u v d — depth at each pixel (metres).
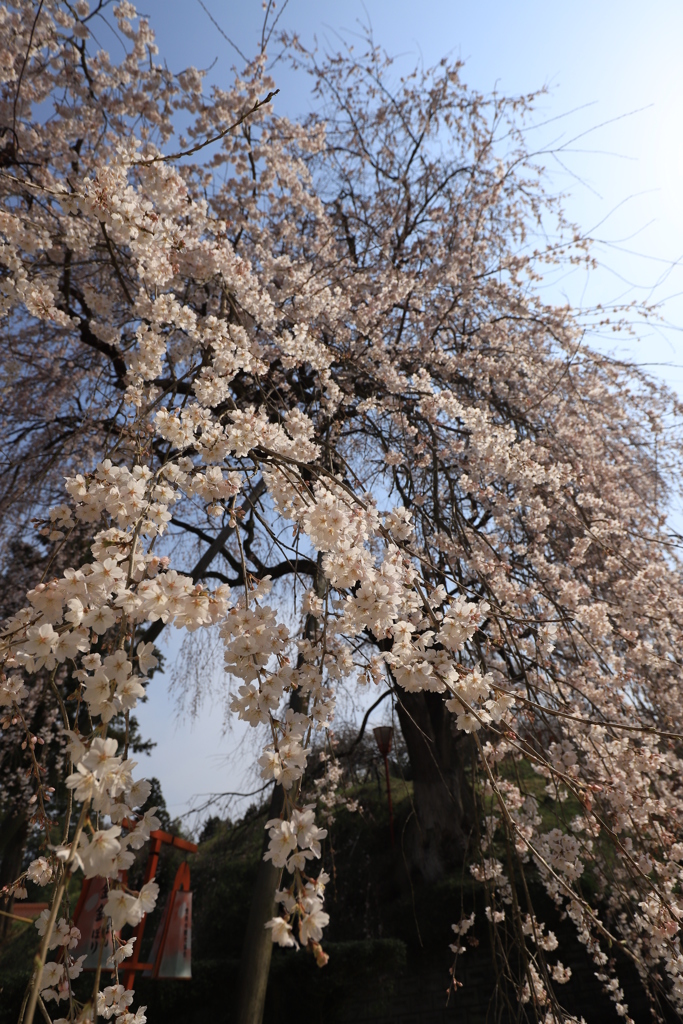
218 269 3.53
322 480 2.38
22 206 5.24
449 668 1.73
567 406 6.39
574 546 4.63
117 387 6.66
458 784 7.06
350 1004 5.52
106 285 5.92
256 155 6.48
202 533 7.58
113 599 1.55
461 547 4.58
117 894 1.08
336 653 2.33
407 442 5.84
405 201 7.99
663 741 4.27
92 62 5.86
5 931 6.11
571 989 5.10
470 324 7.44
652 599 4.23
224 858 7.63
